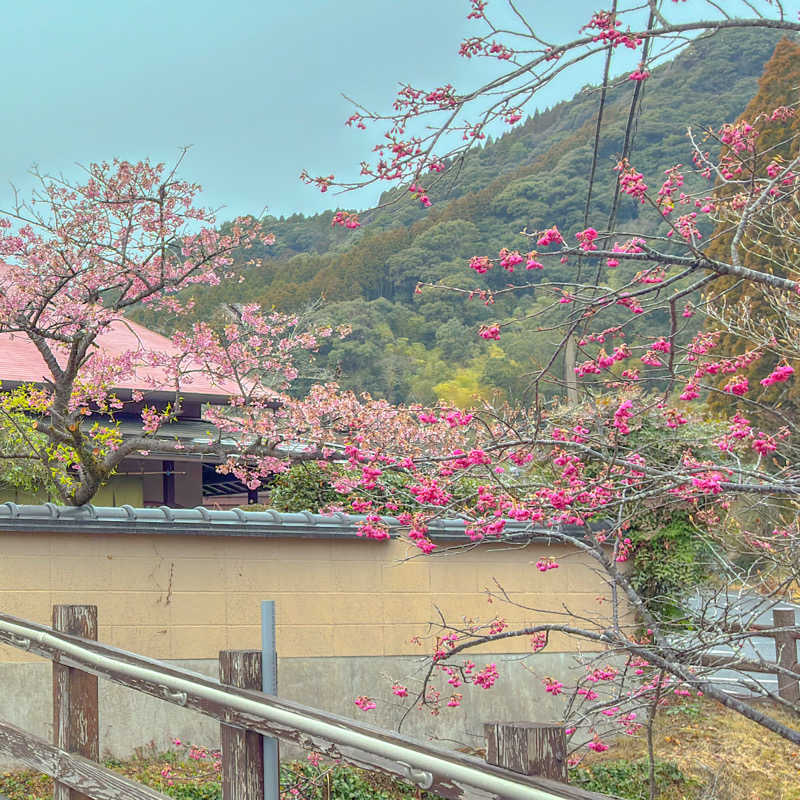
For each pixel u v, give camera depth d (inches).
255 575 378.3
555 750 86.1
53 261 378.0
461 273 1263.5
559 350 203.8
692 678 208.8
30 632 163.5
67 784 153.8
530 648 417.4
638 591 420.2
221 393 626.2
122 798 140.6
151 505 655.1
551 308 203.2
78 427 383.6
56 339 378.6
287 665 379.2
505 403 252.1
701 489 202.5
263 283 2041.1
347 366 1688.0
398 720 394.6
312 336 435.2
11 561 339.3
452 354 1633.9
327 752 109.1
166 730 356.2
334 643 388.2
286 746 348.8
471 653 410.6
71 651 151.6
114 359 424.2
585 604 425.1
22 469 471.2
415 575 403.9
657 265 205.3
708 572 402.3
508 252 180.1
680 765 365.4
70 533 347.3
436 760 91.6
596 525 416.8
